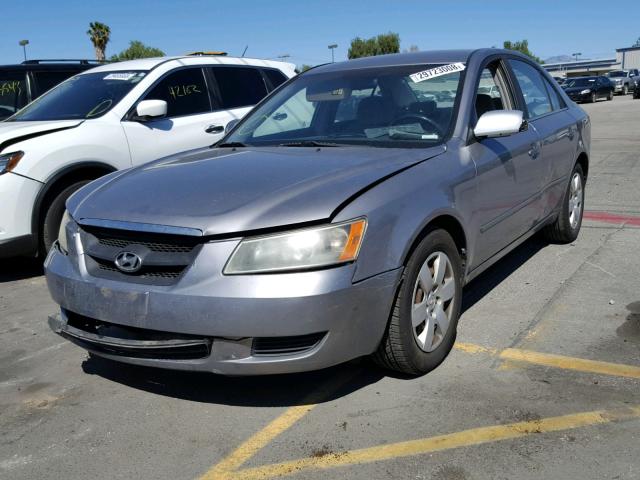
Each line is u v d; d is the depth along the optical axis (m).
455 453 2.92
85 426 3.33
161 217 3.19
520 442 2.97
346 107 4.56
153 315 3.09
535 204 5.04
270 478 2.82
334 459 2.93
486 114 4.07
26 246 5.82
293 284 2.95
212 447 3.08
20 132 5.94
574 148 5.86
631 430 3.02
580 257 5.77
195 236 3.04
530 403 3.30
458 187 3.78
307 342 3.05
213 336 3.03
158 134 6.78
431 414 3.24
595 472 2.73
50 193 5.97
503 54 5.11
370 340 3.18
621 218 7.19
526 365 3.72
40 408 3.55
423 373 3.62
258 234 3.02
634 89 35.94
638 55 75.81
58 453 3.10
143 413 3.43
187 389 3.66
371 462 2.89
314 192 3.19
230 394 3.57
